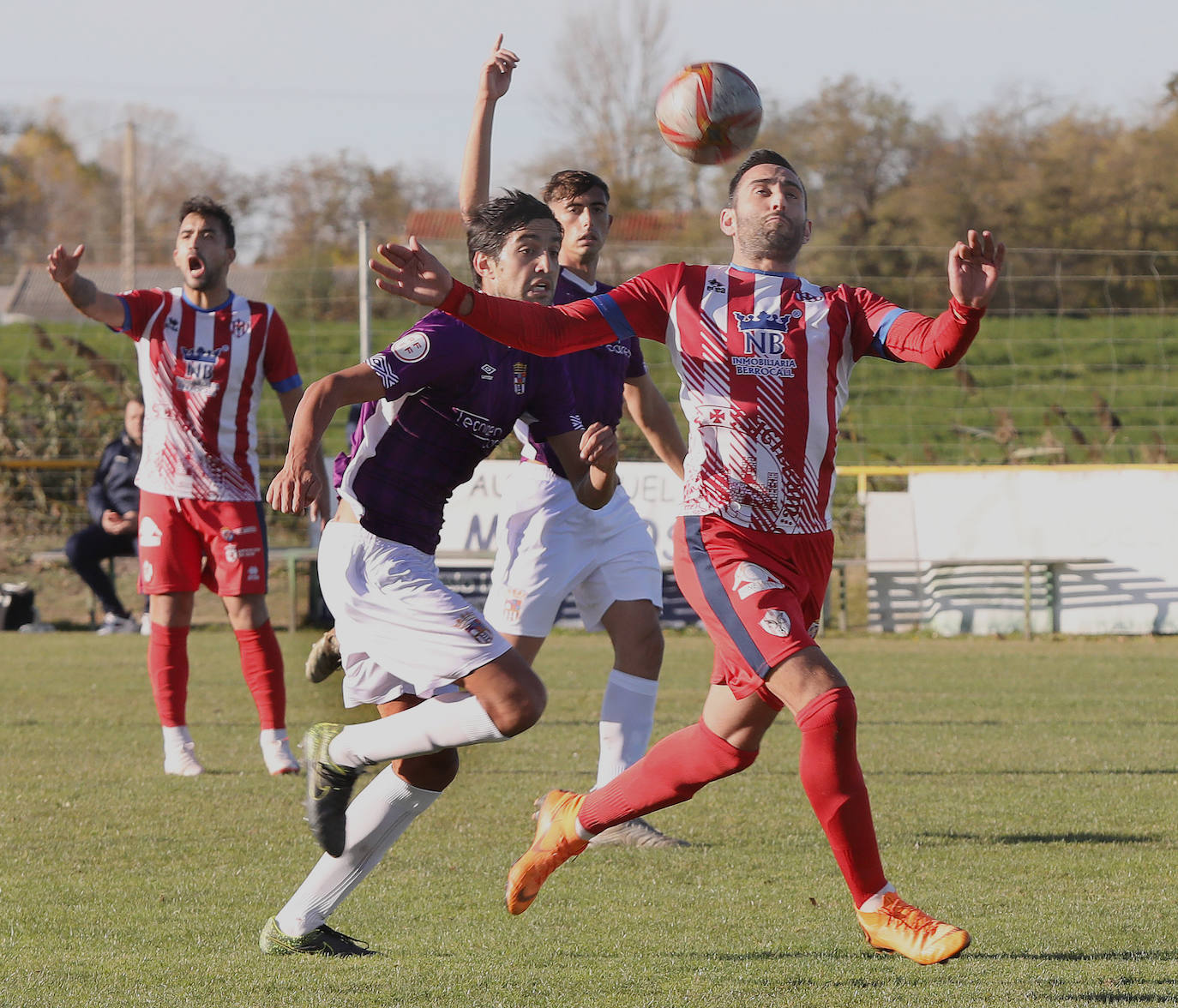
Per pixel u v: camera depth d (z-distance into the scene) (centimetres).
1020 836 1359
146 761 1786
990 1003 831
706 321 971
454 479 1003
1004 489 3428
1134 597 3366
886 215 8769
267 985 871
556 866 1016
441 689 952
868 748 1895
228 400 1714
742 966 924
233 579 1708
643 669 1409
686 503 982
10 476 4341
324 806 954
